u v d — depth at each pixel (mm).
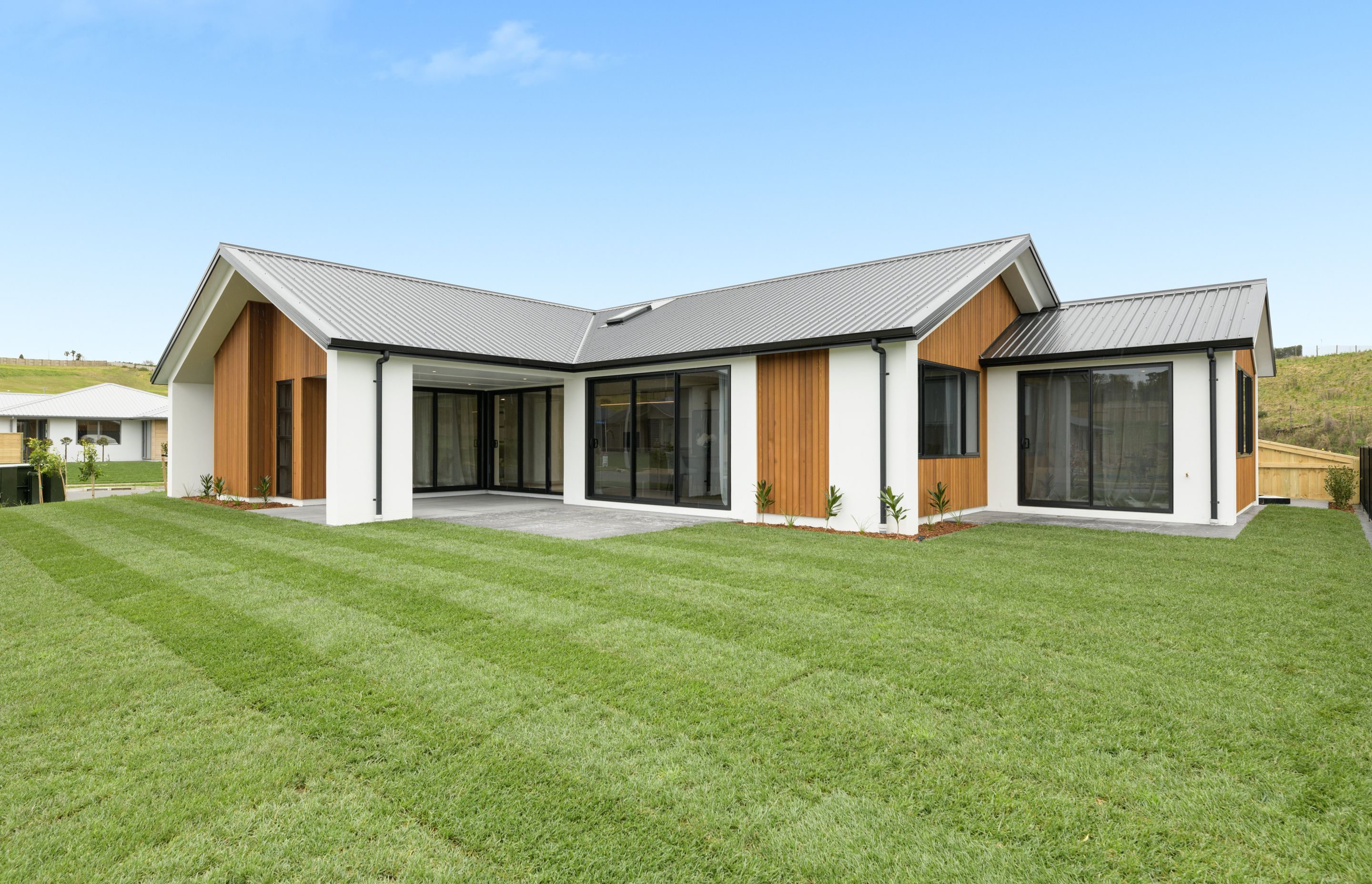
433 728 3439
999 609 5531
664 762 3096
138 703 3758
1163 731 3383
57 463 17359
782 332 11133
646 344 13234
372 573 6895
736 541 8906
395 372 11203
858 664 4293
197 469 16109
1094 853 2449
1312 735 3326
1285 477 14883
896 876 2332
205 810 2730
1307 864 2385
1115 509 11461
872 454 9938
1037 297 13586
